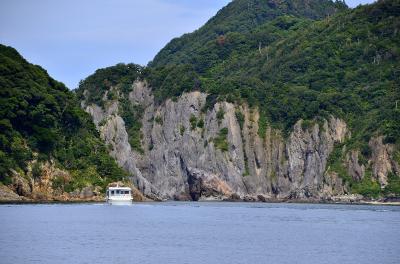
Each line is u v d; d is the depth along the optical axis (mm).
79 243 131875
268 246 133750
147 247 129000
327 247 132625
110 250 123312
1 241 131750
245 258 117250
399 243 139375
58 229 156375
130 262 110500
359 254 122688
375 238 149000
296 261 114438
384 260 115625
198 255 119938
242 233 159125
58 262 108500
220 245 134500
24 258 111562
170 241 139875
